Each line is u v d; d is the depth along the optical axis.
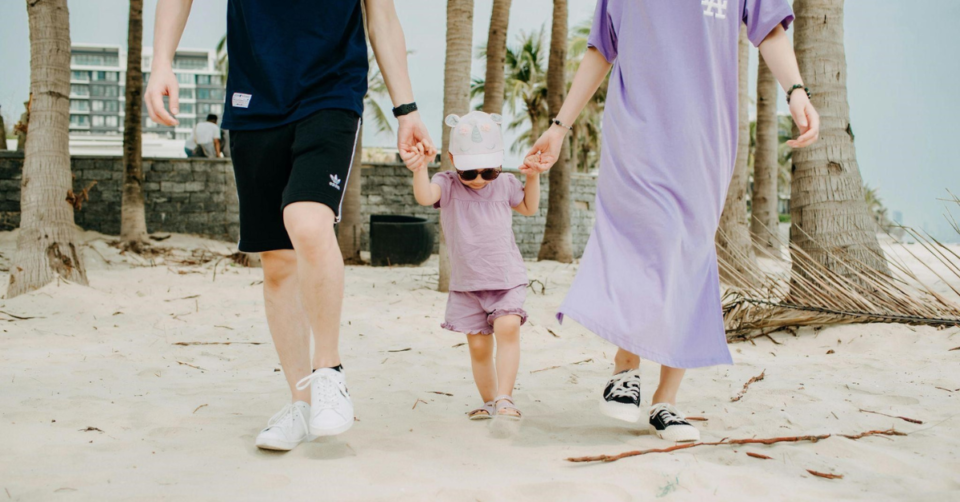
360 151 14.27
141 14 13.59
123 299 7.33
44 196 7.34
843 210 6.01
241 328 5.96
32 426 2.83
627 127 2.66
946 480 2.30
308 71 2.46
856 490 2.18
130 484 2.12
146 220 15.95
